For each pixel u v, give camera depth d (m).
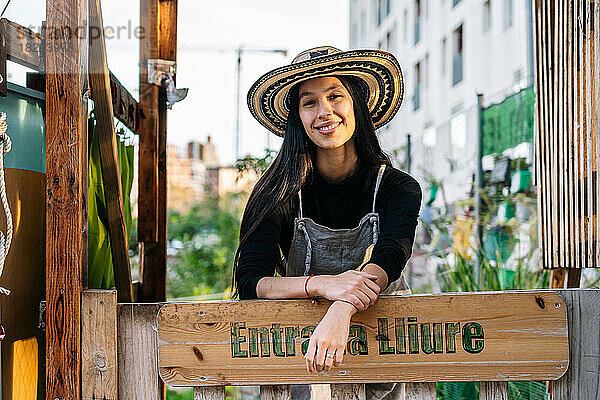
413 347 1.96
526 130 4.41
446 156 6.18
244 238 2.24
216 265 8.83
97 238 2.57
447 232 5.43
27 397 2.25
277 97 2.47
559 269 2.90
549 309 1.95
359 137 2.34
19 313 2.19
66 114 2.00
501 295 1.96
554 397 1.98
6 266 2.11
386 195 2.30
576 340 1.97
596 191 2.24
